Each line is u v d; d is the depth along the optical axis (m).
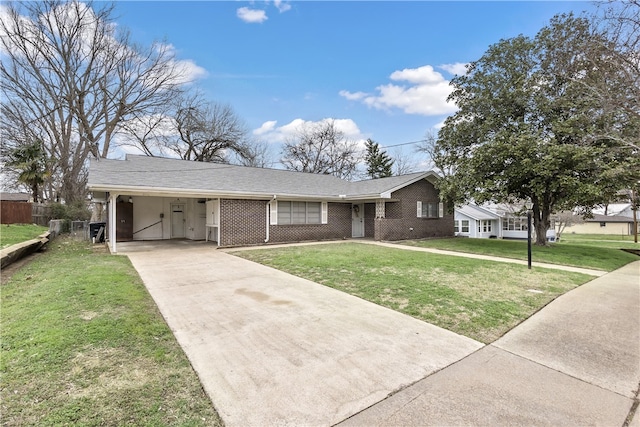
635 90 6.55
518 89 12.95
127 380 2.72
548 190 13.42
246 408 2.42
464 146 15.62
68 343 3.31
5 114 19.72
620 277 8.19
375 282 6.52
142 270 7.70
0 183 22.44
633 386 2.87
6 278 6.86
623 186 11.80
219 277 7.05
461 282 6.69
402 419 2.33
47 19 19.91
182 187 11.44
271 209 14.15
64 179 21.61
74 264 8.03
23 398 2.40
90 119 22.30
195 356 3.26
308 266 8.20
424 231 17.34
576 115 11.80
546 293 6.11
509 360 3.34
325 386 2.75
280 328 4.09
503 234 30.86
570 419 2.37
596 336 4.04
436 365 3.18
